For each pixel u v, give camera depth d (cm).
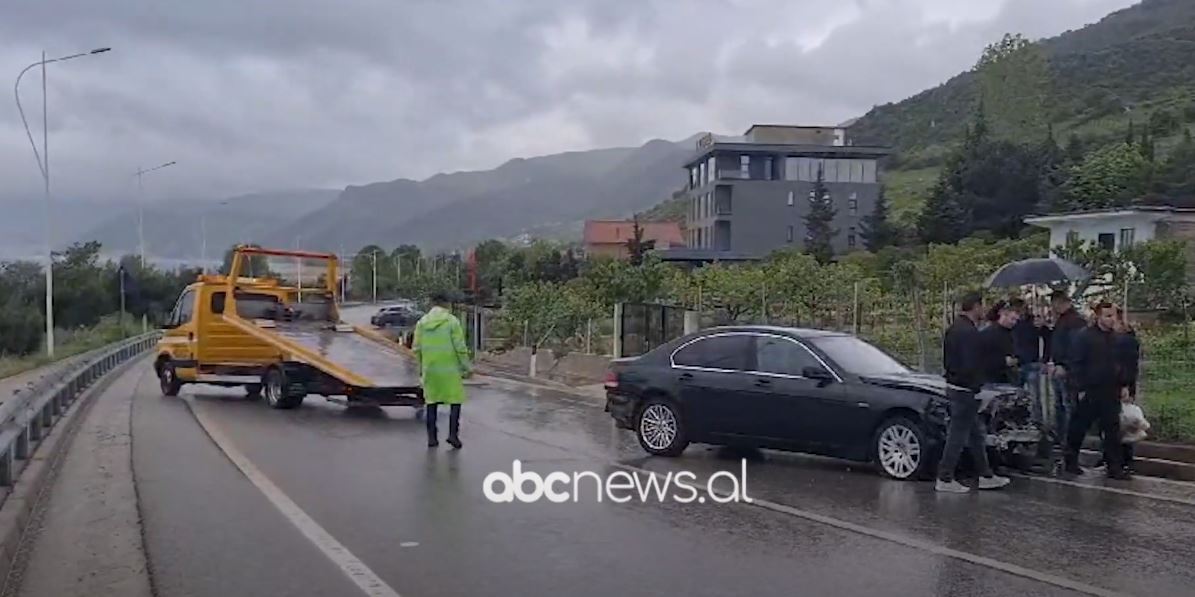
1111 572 769
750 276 2738
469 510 989
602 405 2011
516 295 3139
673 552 830
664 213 12550
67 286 5197
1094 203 5419
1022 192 6153
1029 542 863
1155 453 1255
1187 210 3497
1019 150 6500
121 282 5097
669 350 1366
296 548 841
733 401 1279
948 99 13700
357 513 974
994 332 1259
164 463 1275
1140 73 10906
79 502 1030
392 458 1315
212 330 2134
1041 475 1206
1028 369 1370
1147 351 2034
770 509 998
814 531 905
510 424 1686
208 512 979
